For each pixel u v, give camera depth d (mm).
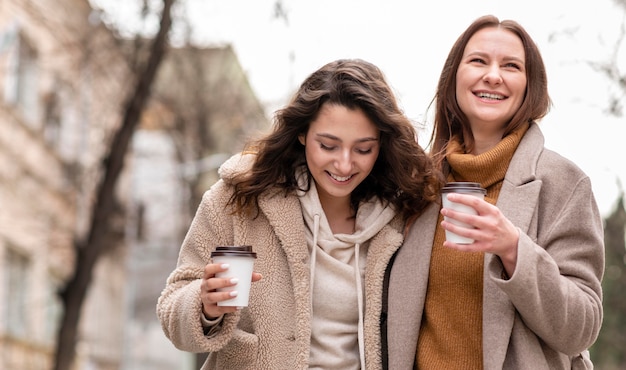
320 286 3438
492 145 3502
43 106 16391
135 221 16516
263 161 3420
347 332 3447
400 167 3396
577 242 3172
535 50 3432
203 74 15211
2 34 14961
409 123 3385
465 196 2863
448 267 3312
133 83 11867
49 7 15102
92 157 16469
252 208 3447
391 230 3469
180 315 3182
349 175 3350
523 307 2982
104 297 21156
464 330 3258
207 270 3035
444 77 3576
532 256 2938
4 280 15625
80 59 13227
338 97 3289
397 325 3344
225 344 3219
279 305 3393
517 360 3113
